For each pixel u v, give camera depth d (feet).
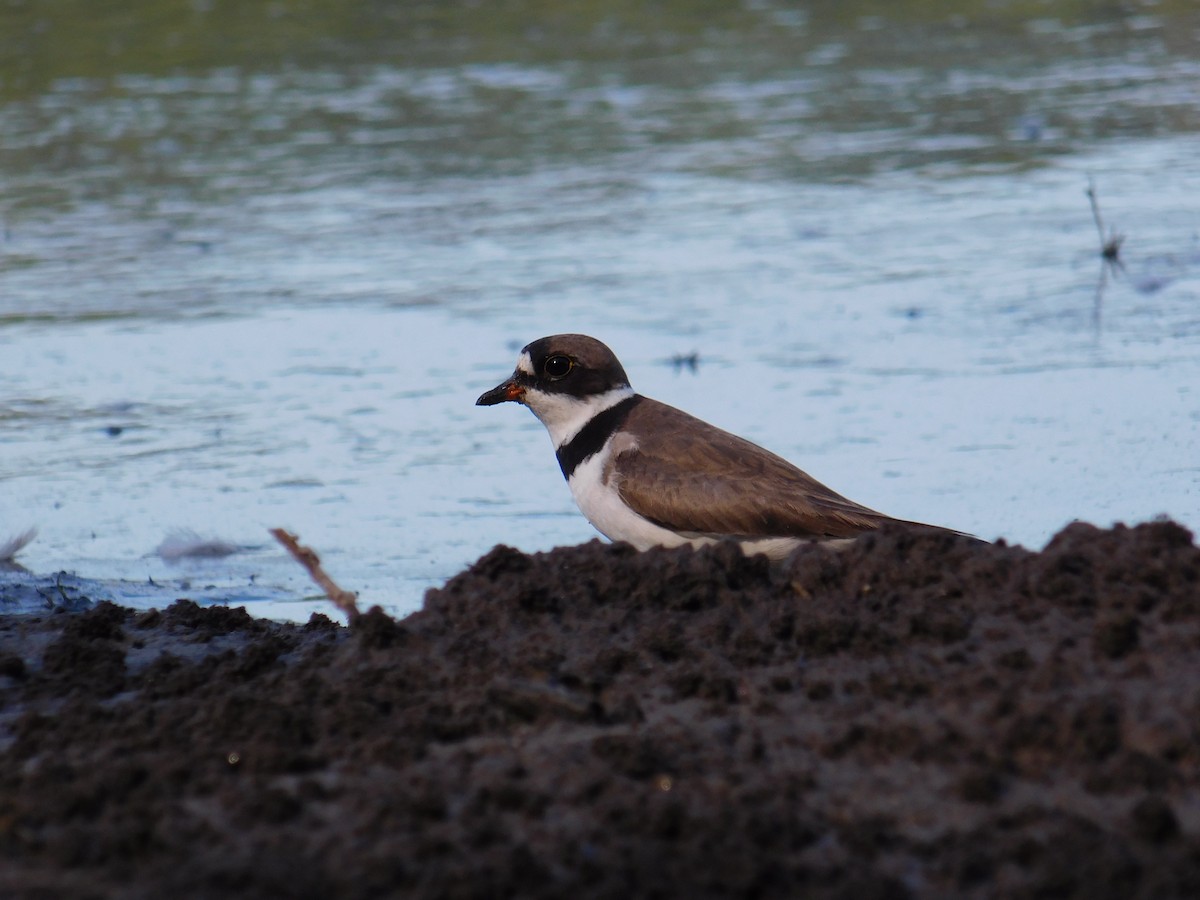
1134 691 21.36
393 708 23.16
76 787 20.77
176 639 29.37
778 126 76.84
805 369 47.96
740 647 23.90
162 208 66.13
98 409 46.98
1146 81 83.15
